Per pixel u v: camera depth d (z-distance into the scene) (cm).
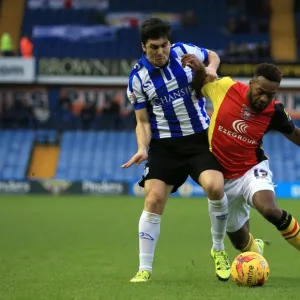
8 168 8538
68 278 2053
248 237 2069
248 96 1872
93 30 9750
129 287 1745
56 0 10300
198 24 9950
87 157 8762
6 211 5434
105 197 7481
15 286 1805
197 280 1962
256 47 9025
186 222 4484
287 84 8444
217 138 1906
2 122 9112
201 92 1928
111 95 9100
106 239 3475
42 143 8975
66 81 8512
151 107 1947
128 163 1867
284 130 1931
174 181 1933
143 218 1906
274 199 1859
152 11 10106
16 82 8512
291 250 2950
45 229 4028
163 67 1900
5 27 9938
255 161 1933
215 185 1841
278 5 10250
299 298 1543
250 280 1759
